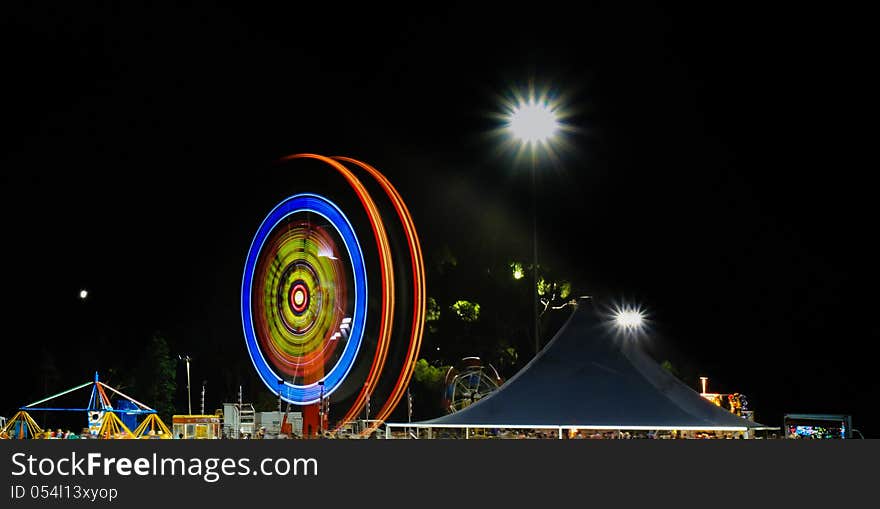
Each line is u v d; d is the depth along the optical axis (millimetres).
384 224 46750
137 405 43062
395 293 45750
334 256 49062
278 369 51500
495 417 26422
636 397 26734
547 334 65125
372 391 43438
